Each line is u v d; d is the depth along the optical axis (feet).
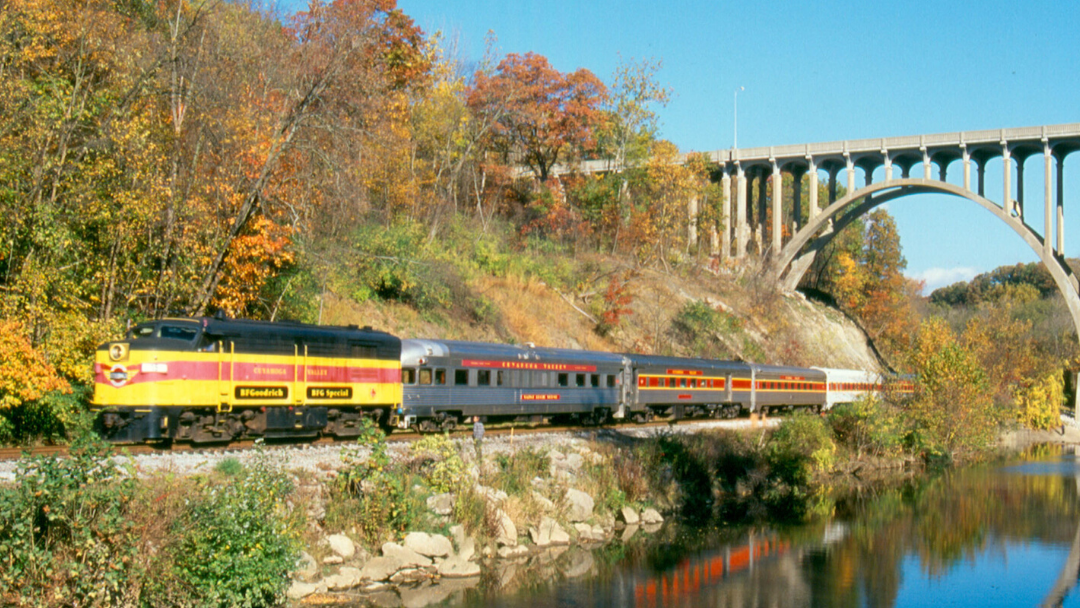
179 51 91.35
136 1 115.75
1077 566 83.30
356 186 109.40
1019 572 80.38
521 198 207.62
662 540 83.41
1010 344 247.29
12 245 73.87
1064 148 209.97
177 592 47.34
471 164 184.44
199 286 89.10
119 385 67.67
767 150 233.96
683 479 102.73
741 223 238.89
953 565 82.23
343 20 107.24
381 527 63.93
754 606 65.00
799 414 136.26
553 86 209.46
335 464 67.87
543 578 66.95
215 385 70.90
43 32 82.02
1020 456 180.75
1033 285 444.14
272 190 93.35
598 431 108.27
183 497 50.85
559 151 220.43
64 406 71.05
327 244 112.68
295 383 77.25
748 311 213.25
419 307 131.85
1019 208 219.00
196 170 89.97
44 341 73.15
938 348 167.63
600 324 169.07
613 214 212.43
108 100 88.12
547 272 171.01
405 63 166.40
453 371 95.04
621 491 90.68
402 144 139.85
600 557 75.00
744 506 103.71
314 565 57.06
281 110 93.71
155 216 83.51
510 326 146.61
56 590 44.32
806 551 84.53
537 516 76.54
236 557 48.98
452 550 66.23
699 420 138.31
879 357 265.95
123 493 48.11
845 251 299.17
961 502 116.47
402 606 56.54
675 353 174.81
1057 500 119.44
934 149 221.66
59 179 79.61
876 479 133.80
